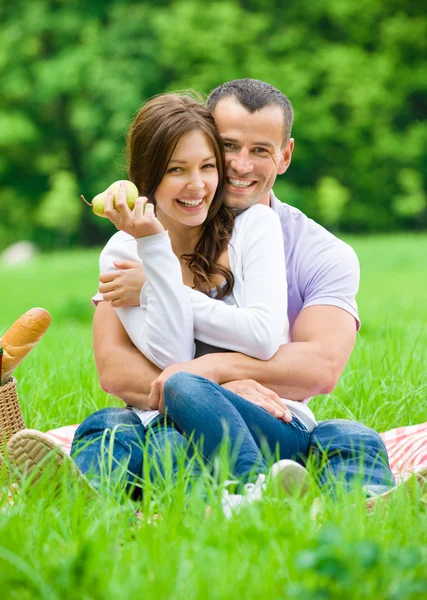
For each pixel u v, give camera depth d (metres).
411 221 37.62
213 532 2.89
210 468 3.57
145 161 4.25
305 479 3.38
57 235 39.16
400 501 3.23
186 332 4.08
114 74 35.44
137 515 3.49
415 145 36.31
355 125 36.19
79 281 23.27
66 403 5.59
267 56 36.59
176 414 3.71
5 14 38.12
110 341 4.39
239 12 36.53
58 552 2.89
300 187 37.41
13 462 3.46
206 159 4.21
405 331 8.02
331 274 4.50
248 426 3.88
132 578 2.57
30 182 39.53
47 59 37.91
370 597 2.40
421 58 37.19
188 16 35.97
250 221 4.31
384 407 5.46
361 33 37.34
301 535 2.82
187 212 4.23
